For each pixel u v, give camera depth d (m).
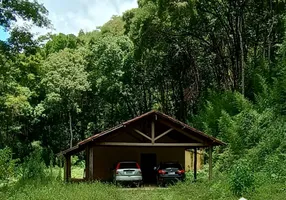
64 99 48.88
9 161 22.72
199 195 16.89
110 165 29.91
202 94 39.88
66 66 48.44
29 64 27.73
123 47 47.16
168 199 16.56
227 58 39.50
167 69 44.69
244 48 36.59
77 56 49.16
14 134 49.00
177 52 40.47
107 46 46.50
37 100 50.66
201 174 27.00
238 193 15.86
